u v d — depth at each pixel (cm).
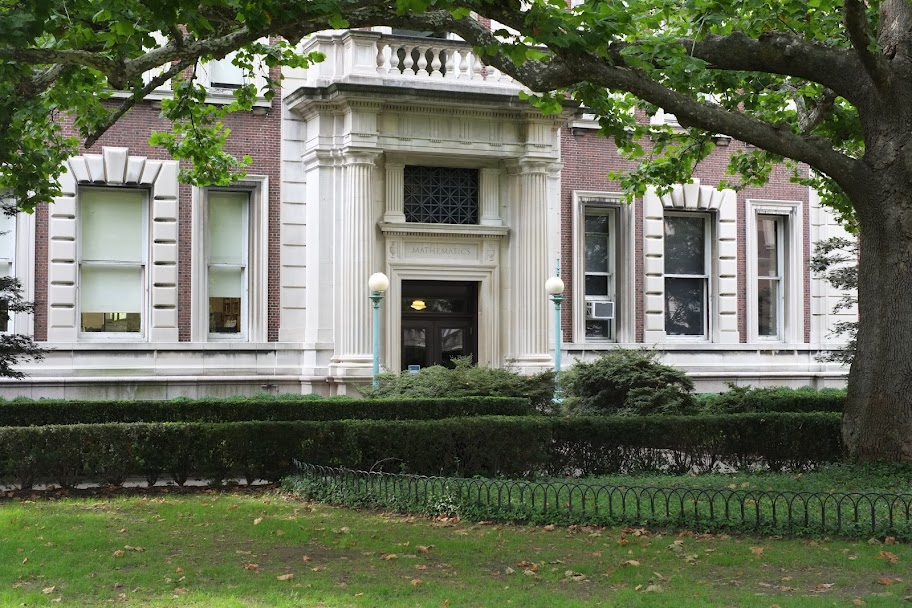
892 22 1750
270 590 1061
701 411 2339
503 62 1650
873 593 1053
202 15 1463
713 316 3325
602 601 1018
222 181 2334
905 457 1695
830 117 2119
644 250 3244
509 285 3011
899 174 1709
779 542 1289
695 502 1380
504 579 1122
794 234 3394
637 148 1998
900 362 1706
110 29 1472
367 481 1627
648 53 1638
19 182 1925
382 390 2470
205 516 1505
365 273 2836
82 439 1773
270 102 2931
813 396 2453
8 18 1342
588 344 3123
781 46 1725
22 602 1005
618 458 1903
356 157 2842
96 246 2842
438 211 3012
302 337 2927
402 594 1050
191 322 2862
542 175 2975
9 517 1465
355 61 2870
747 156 2403
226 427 1820
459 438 1823
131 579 1104
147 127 2855
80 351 2747
